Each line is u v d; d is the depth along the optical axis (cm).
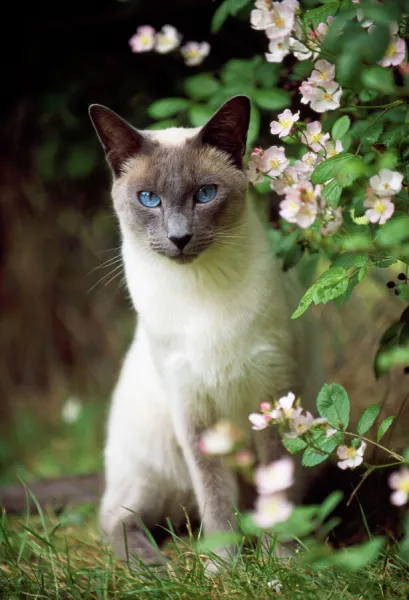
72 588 288
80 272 644
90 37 539
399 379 430
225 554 315
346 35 249
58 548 339
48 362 654
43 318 652
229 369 324
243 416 338
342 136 287
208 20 483
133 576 297
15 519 399
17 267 650
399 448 360
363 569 280
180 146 329
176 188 320
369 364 464
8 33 566
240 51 465
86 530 387
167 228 316
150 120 509
